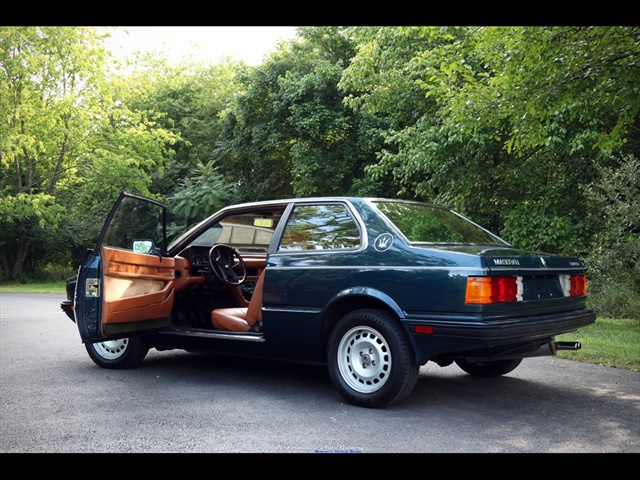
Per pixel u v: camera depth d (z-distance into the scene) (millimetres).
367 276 4793
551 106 7812
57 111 30359
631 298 11367
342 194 22906
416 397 5211
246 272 7016
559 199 13773
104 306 5508
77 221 33312
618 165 13281
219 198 27734
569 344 5188
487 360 4977
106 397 5199
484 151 13688
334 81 22484
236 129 28188
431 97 14742
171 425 4352
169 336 6105
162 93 37469
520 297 4586
